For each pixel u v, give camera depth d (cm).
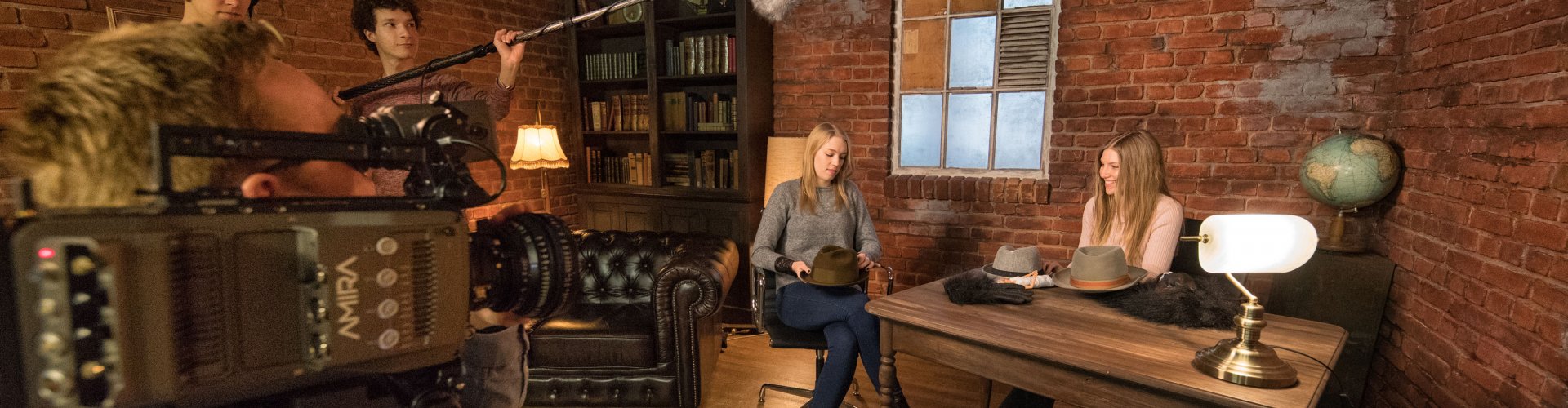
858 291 232
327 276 56
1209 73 283
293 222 56
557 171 415
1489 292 178
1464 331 189
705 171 373
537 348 247
